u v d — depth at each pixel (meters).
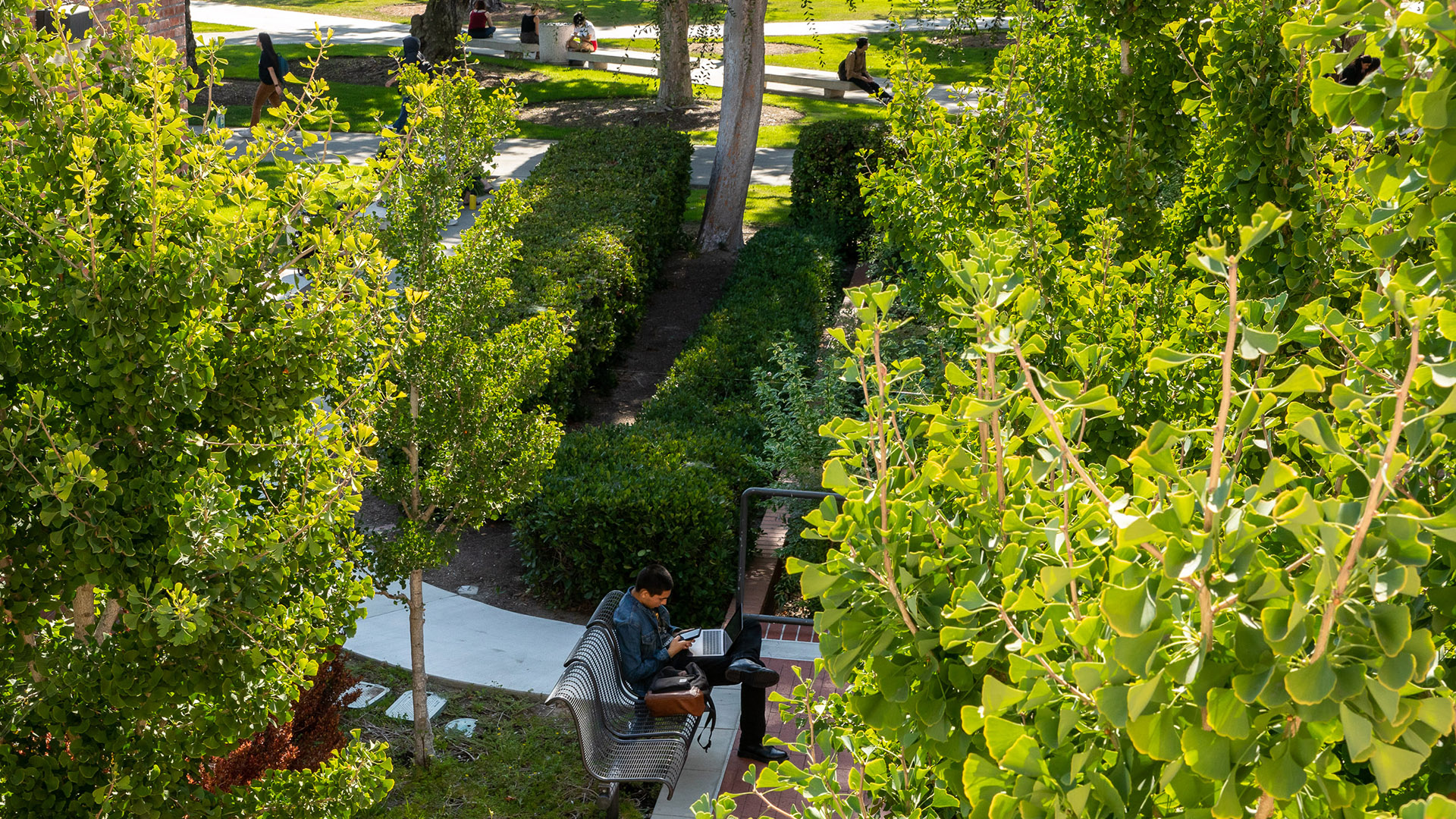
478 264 5.91
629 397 12.10
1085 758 1.53
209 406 3.12
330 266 3.41
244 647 3.11
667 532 7.47
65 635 3.44
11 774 2.99
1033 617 1.92
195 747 3.21
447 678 6.82
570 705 5.25
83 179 2.75
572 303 10.48
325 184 3.34
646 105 26.14
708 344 10.98
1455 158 1.56
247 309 3.13
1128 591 1.40
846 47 33.78
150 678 2.95
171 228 3.04
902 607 1.89
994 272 1.94
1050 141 5.68
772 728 6.29
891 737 2.40
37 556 2.89
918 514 2.03
